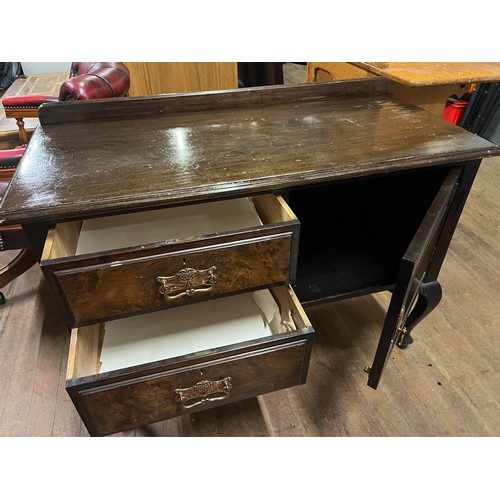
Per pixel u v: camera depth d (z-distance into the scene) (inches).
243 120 36.9
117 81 44.3
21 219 23.4
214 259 25.8
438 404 39.0
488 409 38.7
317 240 45.3
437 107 44.6
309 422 37.7
